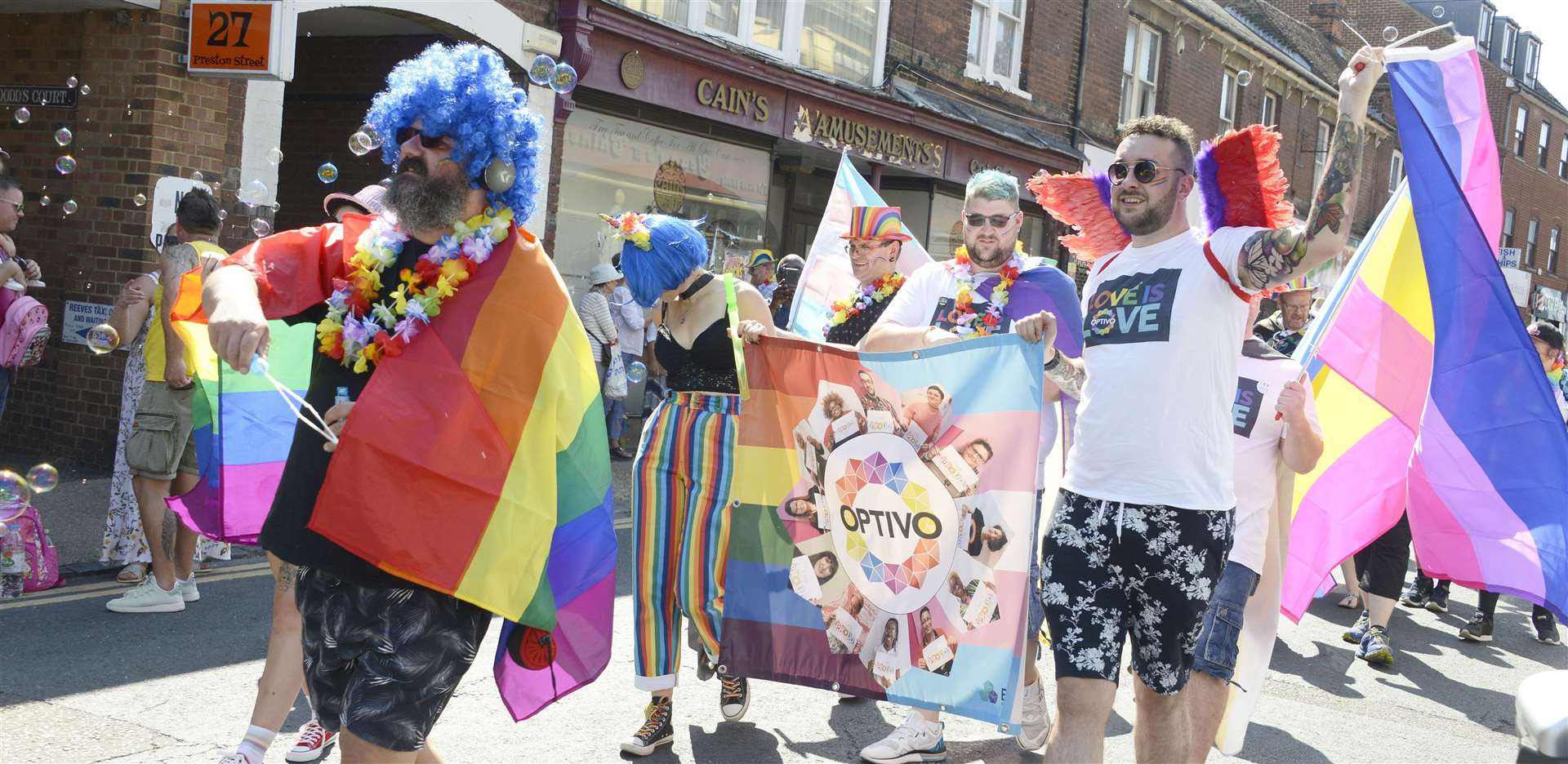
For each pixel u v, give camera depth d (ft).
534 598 8.44
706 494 13.58
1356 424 17.10
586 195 37.50
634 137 38.81
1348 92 9.52
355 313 8.61
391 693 8.02
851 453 12.53
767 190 44.88
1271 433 13.07
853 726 14.98
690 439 13.60
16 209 19.40
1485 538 15.70
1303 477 17.34
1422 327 16.69
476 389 8.43
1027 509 11.73
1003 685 11.84
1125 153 10.66
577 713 14.67
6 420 28.53
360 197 11.10
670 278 13.60
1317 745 16.01
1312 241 9.46
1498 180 15.14
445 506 8.15
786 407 12.84
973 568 11.98
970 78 51.42
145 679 14.51
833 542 12.62
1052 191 13.03
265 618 17.56
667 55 37.76
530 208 9.02
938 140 49.62
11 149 27.96
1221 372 10.30
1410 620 25.35
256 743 11.16
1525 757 10.13
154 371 17.20
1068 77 57.36
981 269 14.20
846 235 15.99
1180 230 10.77
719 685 16.38
